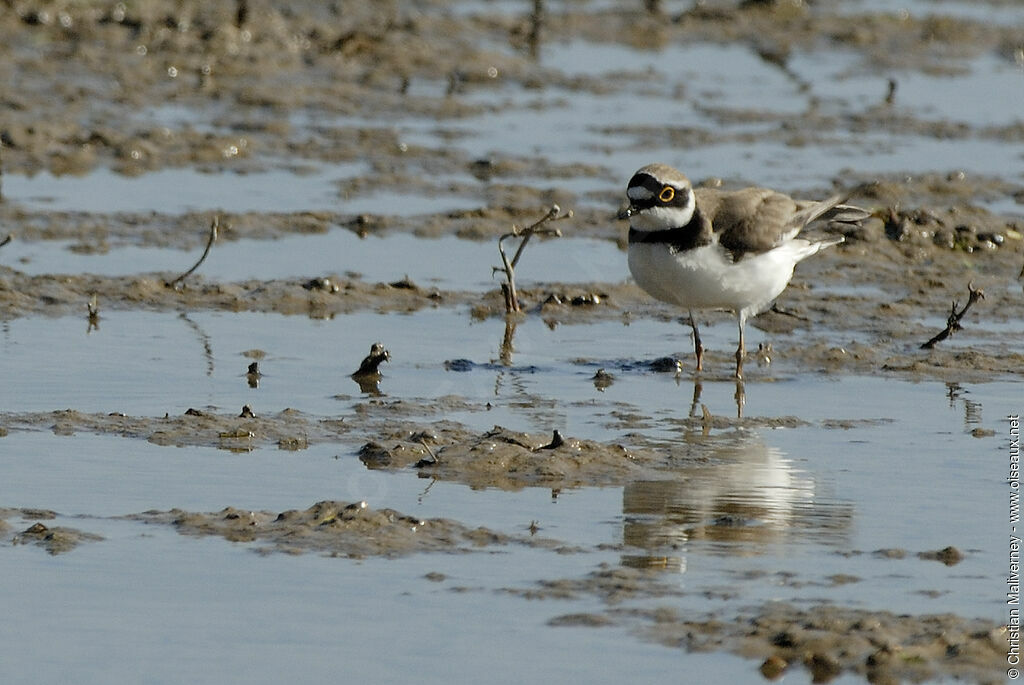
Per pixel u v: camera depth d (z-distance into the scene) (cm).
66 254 1686
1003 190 2120
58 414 1185
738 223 1335
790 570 916
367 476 1070
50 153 2069
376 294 1608
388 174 2100
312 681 771
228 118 2327
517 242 1842
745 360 1436
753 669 789
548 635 823
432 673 780
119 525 966
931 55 3100
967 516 1016
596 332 1527
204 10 2875
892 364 1423
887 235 1867
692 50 3091
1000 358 1446
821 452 1159
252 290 1597
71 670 779
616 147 2309
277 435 1157
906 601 870
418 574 900
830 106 2653
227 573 896
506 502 1027
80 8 2764
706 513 1015
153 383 1289
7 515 975
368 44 2775
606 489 1061
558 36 3109
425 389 1306
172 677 773
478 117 2464
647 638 820
